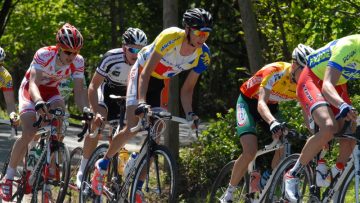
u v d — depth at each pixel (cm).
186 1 5344
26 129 1471
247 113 1356
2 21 5456
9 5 5428
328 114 1162
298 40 2534
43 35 6359
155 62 1265
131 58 1524
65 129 1502
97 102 1559
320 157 1223
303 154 1197
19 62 8088
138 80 1334
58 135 1497
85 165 1538
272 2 2600
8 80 1583
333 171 1225
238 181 1360
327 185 1214
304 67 1263
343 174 1203
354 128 1199
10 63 7638
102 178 1391
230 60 6612
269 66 1310
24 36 6475
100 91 1609
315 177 1229
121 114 1410
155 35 5666
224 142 1914
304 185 1267
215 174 1894
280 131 1223
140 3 5534
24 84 1541
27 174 1533
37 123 1428
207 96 7388
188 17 1227
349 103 1257
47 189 1472
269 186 1327
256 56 1911
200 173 1898
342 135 1159
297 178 1228
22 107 1498
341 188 1215
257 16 2733
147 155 1280
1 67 1583
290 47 2609
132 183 1316
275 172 1313
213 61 6562
